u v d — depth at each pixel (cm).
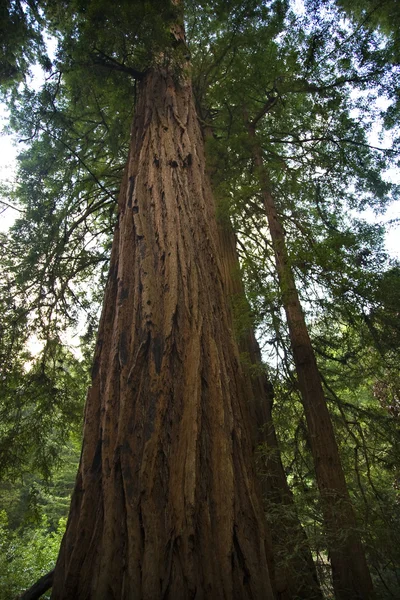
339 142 746
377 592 408
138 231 400
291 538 366
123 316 344
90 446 291
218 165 736
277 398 671
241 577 230
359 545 405
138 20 570
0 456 787
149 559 222
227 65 789
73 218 930
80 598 221
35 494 802
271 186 744
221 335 356
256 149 732
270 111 843
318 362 750
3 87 779
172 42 661
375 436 607
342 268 489
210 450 274
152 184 450
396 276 540
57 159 892
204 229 436
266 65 693
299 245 517
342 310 587
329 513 402
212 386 306
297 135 813
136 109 624
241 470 276
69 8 634
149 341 316
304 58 644
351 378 696
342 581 391
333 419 665
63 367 937
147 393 288
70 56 634
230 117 773
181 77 641
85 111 881
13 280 841
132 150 540
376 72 638
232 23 743
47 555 1154
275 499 518
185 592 215
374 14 733
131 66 664
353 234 547
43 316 882
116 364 315
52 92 769
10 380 820
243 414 320
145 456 259
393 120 693
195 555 230
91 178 927
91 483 265
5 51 704
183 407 285
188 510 242
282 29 728
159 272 366
